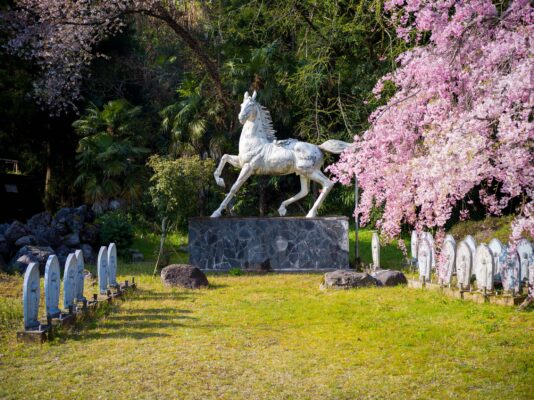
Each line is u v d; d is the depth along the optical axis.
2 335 6.88
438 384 5.26
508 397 4.91
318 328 7.35
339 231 13.44
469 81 6.05
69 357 6.05
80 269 8.48
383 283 10.59
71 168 22.97
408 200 6.63
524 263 9.10
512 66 5.68
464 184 5.66
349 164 7.13
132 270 13.31
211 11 21.62
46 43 16.86
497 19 6.15
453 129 5.71
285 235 13.38
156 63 26.20
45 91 17.70
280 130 22.02
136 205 20.19
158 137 24.36
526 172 5.38
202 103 19.94
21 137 22.38
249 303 8.99
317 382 5.35
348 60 18.86
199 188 13.77
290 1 16.92
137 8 18.20
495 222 13.99
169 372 5.59
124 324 7.56
